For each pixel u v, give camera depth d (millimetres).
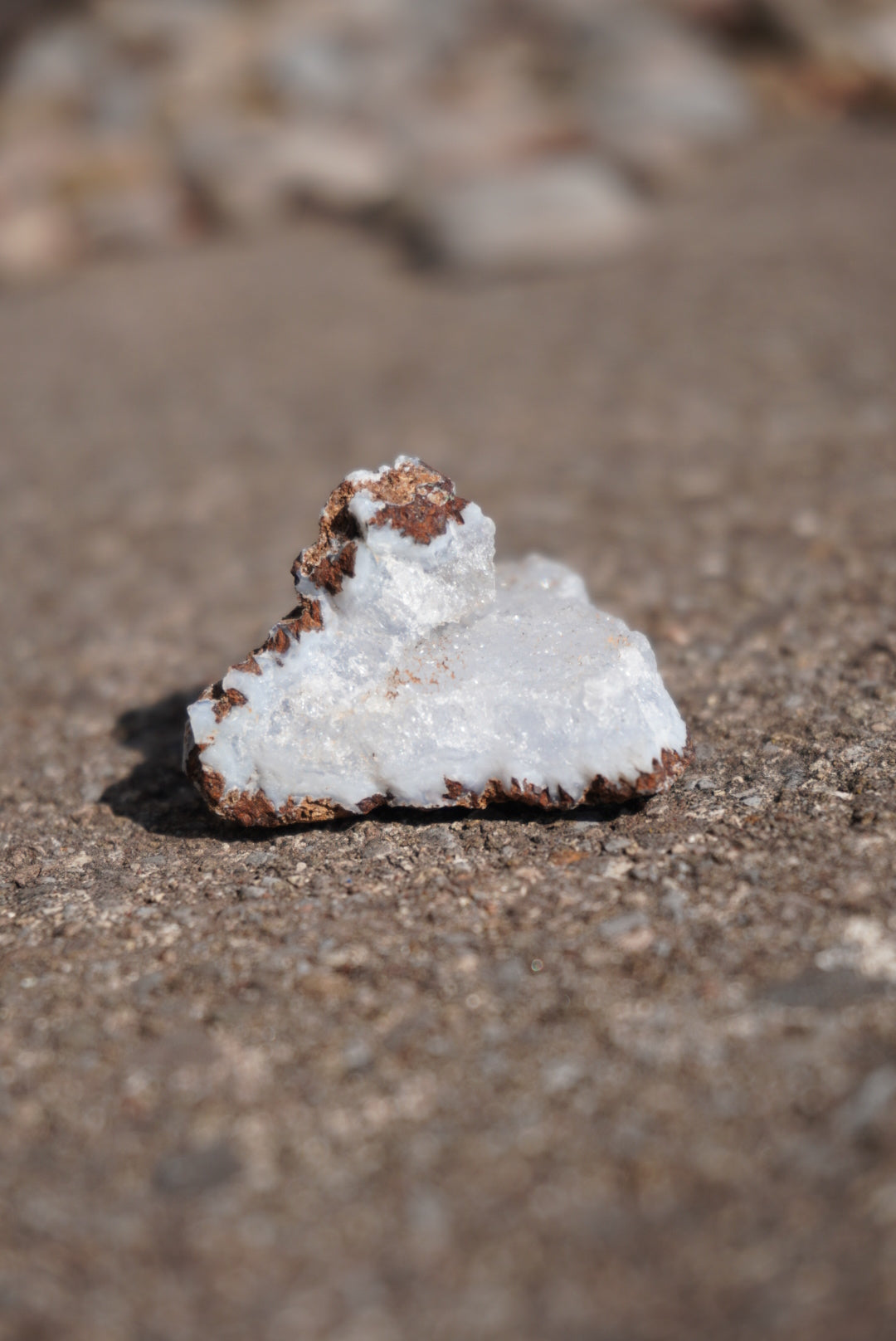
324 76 1066
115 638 398
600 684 330
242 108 1054
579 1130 302
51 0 1219
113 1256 297
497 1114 304
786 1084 303
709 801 336
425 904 325
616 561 405
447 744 331
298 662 332
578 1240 296
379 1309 293
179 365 674
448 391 582
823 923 317
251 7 1165
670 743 332
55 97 1099
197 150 960
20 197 914
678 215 847
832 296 630
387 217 904
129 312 781
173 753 362
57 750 366
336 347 680
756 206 838
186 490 489
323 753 332
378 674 332
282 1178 301
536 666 332
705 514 418
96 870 337
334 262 849
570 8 1150
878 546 395
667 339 607
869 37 1054
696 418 496
